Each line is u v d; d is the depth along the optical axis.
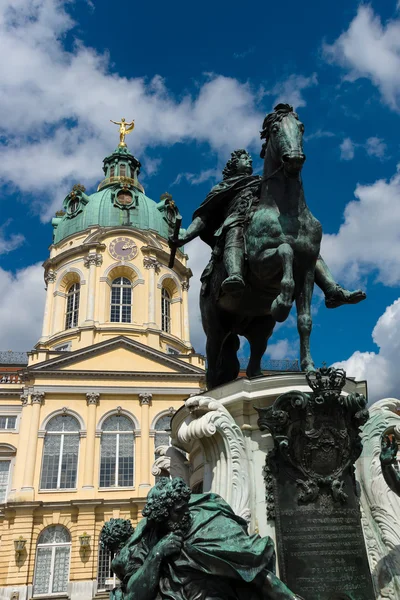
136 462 28.30
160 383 30.41
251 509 3.53
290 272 3.90
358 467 3.80
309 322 4.04
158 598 2.22
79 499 26.34
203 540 2.31
